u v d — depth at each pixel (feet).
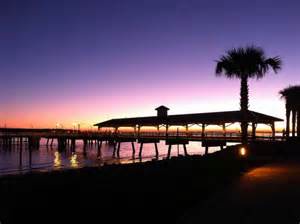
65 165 162.09
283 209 29.32
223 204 31.27
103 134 237.45
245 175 49.62
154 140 196.75
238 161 61.62
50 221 19.84
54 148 327.67
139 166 37.81
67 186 23.72
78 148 320.50
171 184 33.06
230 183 42.42
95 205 22.95
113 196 25.05
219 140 162.50
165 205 28.25
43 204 20.53
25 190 21.22
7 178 22.94
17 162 196.34
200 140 171.42
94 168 32.01
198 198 33.27
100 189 25.07
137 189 27.89
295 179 45.75
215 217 26.99
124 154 252.42
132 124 214.90
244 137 77.30
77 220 21.18
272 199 33.35
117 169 33.47
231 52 77.71
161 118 202.49
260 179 45.96
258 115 142.72
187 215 27.61
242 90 78.33
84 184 25.14
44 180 23.76
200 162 49.65
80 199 22.68
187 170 41.37
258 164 63.77
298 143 105.50
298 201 32.37
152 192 28.78
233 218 26.66
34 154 255.91
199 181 38.40
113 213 23.57
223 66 79.00
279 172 53.16
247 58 76.28
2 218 18.28
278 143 104.27
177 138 181.06
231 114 168.25
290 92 149.69
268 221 25.77
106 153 264.93
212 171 45.93
